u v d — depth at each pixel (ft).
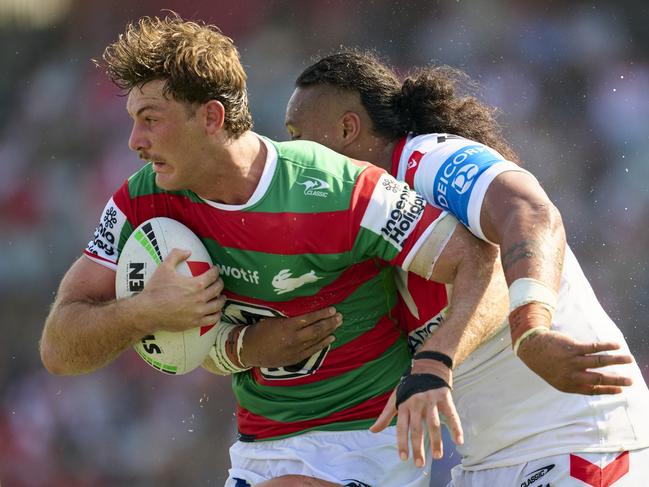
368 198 38.24
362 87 46.19
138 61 36.94
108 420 119.34
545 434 42.32
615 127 127.95
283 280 38.52
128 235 40.16
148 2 147.43
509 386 42.75
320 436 40.98
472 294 37.60
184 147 37.29
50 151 142.00
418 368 35.99
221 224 38.42
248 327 40.47
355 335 40.57
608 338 43.01
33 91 146.41
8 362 129.49
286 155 38.91
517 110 129.39
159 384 119.44
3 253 135.74
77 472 118.52
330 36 139.64
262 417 42.19
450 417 35.04
